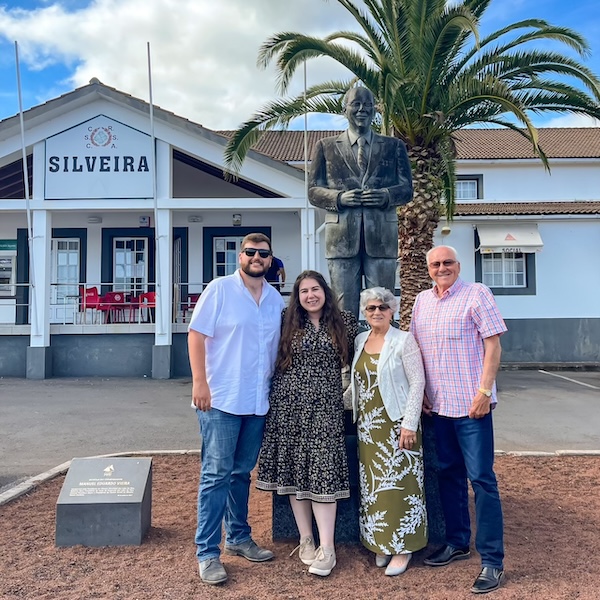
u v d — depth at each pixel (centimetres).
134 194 1291
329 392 344
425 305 354
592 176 1923
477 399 324
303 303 349
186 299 1627
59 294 1623
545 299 1605
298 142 2045
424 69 931
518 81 1025
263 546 380
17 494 486
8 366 1305
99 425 798
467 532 360
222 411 336
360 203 442
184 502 473
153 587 323
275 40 907
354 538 385
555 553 366
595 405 970
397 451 340
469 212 1608
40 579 333
